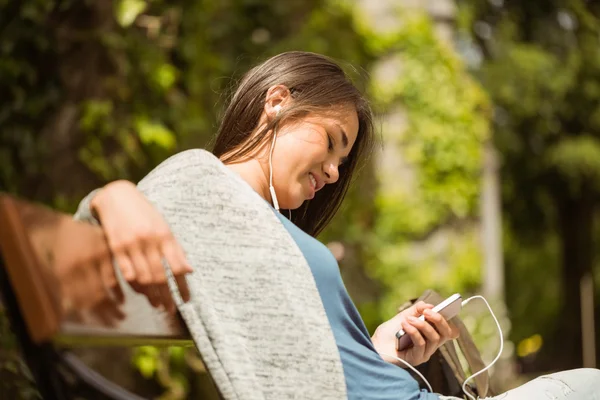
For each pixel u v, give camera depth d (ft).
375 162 27.43
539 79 41.45
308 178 7.18
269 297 5.94
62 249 4.33
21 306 4.05
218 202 6.11
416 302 8.34
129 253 4.69
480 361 8.37
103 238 4.78
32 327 4.04
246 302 5.89
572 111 43.93
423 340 7.82
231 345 5.67
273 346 5.86
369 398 6.40
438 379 8.52
